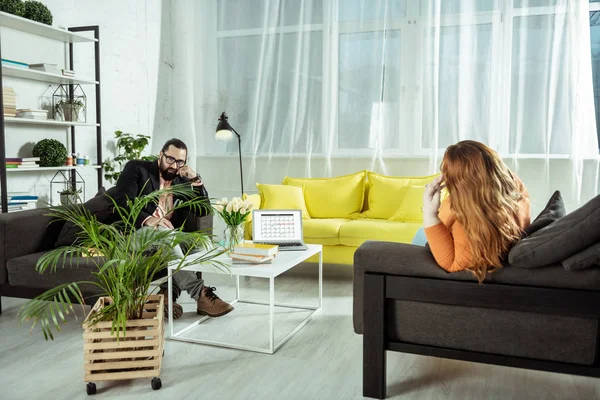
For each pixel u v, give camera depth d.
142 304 2.15
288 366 2.30
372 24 4.66
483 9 4.36
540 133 4.29
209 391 2.05
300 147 4.95
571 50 4.17
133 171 3.21
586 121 4.20
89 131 4.65
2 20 3.58
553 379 2.16
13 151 3.88
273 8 4.95
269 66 5.02
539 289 1.75
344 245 3.81
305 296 3.46
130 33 5.10
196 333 2.73
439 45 4.49
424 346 1.94
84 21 4.54
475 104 4.43
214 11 5.21
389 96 4.66
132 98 5.17
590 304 1.70
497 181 1.83
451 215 1.96
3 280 2.81
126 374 2.06
